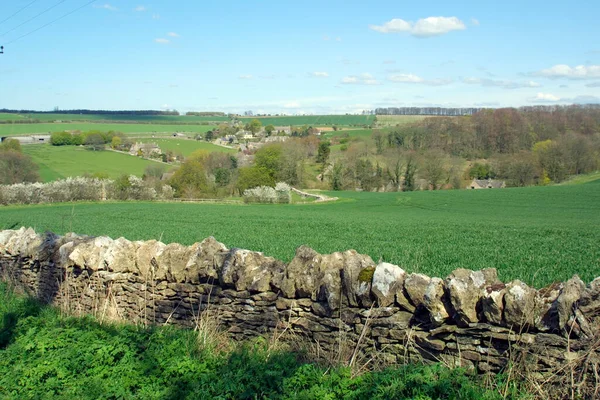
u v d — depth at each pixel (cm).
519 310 530
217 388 578
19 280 1212
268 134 15238
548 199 5844
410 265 1380
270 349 688
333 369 600
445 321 582
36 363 678
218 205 6041
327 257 718
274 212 4862
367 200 6562
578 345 501
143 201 6719
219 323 792
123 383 611
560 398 492
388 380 536
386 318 623
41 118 14212
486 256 1627
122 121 15975
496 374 533
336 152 10012
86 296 1002
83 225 3359
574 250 1820
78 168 8881
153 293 884
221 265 801
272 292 750
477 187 8062
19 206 5641
